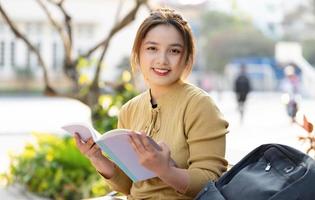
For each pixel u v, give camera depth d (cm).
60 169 700
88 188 671
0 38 3444
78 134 283
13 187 745
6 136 1414
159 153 241
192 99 268
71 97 694
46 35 3441
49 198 693
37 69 3506
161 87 279
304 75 3078
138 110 295
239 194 234
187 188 252
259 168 241
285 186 224
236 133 1512
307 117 353
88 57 716
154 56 274
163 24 274
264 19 4231
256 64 3634
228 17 4212
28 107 2488
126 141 240
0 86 3472
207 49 4197
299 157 231
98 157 294
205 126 262
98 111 698
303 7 4234
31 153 762
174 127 270
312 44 4241
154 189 274
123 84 723
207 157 259
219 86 3209
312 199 219
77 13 3466
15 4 3378
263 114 2264
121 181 303
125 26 661
